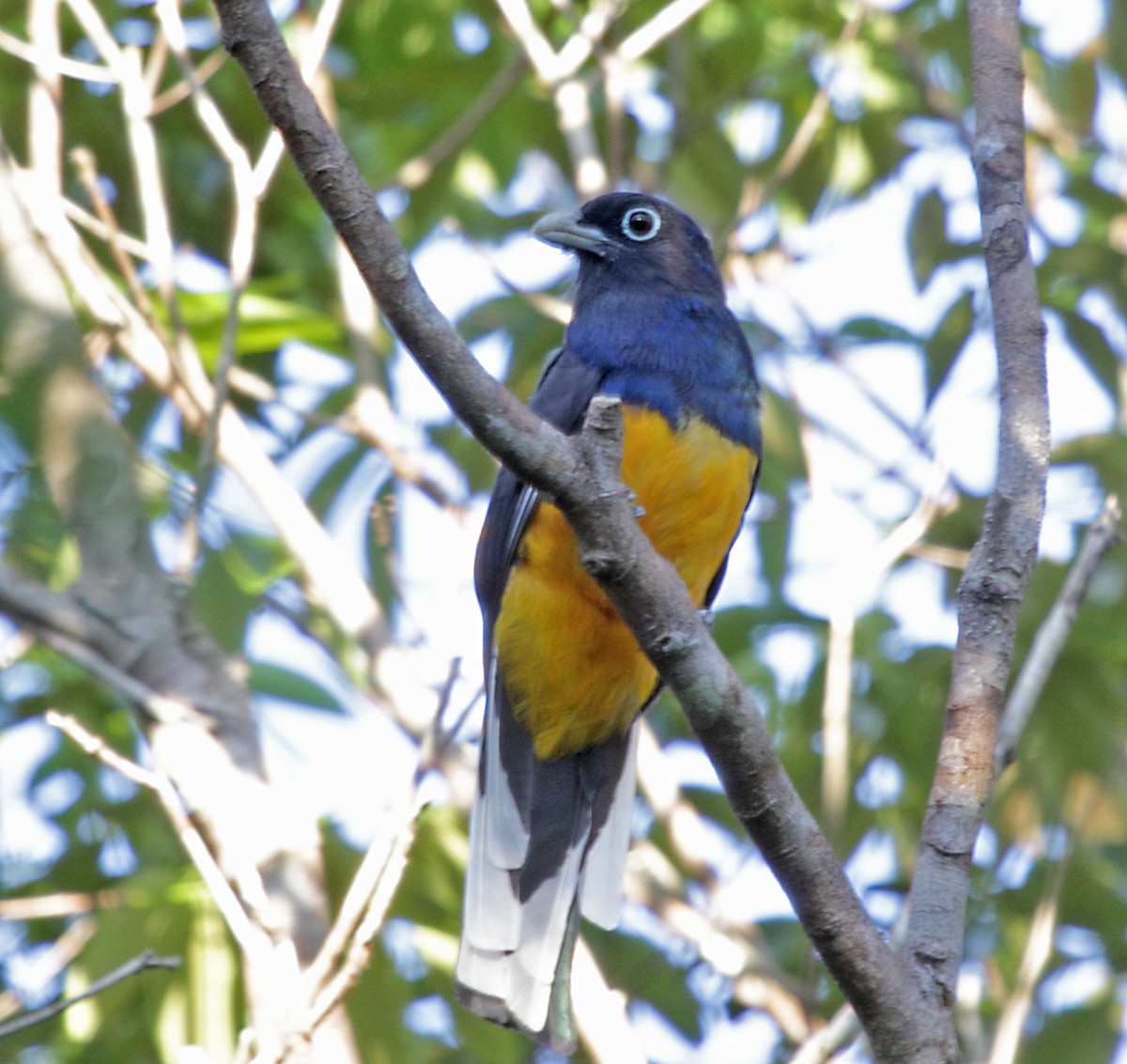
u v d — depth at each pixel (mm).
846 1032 7039
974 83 7820
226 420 10688
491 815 9211
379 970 10242
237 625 11086
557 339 13008
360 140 13844
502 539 9891
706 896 11898
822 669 12492
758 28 14219
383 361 13359
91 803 12086
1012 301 7332
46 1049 11031
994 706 6699
